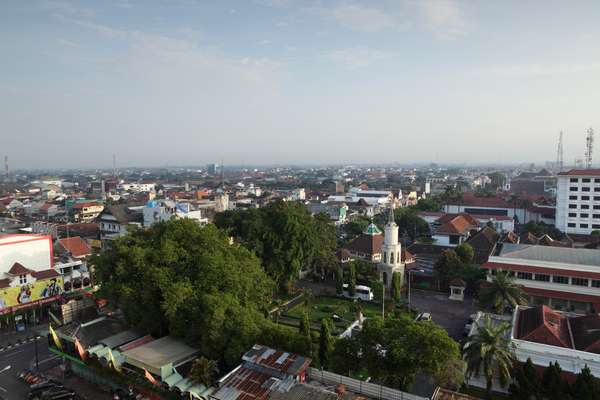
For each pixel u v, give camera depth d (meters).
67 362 55.00
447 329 67.31
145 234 66.94
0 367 56.75
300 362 41.44
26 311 70.75
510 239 109.38
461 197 177.25
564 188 134.50
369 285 87.94
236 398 37.81
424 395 44.31
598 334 47.28
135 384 45.53
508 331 53.94
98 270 58.44
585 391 40.69
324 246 94.25
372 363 41.28
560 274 70.88
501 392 47.34
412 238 142.50
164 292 50.94
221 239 66.94
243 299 56.03
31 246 74.06
